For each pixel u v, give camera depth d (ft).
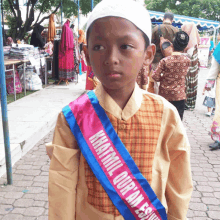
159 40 15.33
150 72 16.07
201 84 33.06
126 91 2.98
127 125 3.00
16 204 8.50
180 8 105.50
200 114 19.90
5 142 9.23
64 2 40.11
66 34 25.53
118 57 2.58
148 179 3.07
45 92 23.32
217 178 10.41
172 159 3.39
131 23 2.56
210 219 7.98
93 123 3.02
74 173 3.14
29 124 14.53
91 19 2.64
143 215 3.06
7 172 9.51
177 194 3.37
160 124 3.10
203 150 13.12
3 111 8.95
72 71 27.50
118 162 2.99
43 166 11.05
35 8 43.34
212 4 105.40
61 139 3.16
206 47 53.16
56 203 3.11
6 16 43.70
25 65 24.06
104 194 3.01
